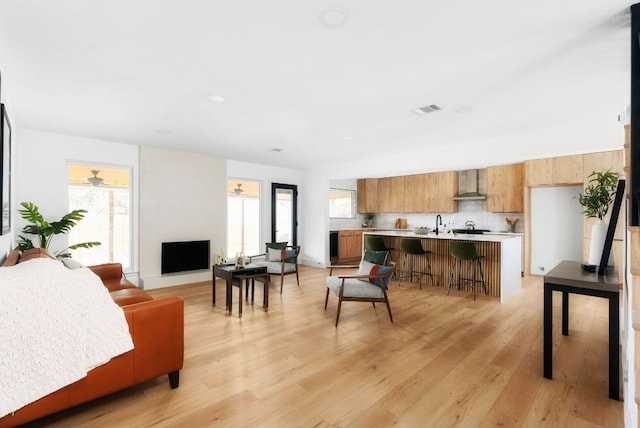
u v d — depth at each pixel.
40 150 4.33
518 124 3.98
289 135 4.52
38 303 1.67
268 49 2.21
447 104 3.28
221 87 2.85
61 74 2.58
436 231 5.82
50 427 1.78
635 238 1.68
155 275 5.29
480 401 2.05
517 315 3.79
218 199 6.09
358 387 2.21
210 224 5.97
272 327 3.38
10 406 1.52
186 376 2.36
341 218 8.79
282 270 4.84
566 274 2.44
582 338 3.05
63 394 1.71
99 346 1.79
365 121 3.85
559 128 4.05
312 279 5.92
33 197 4.29
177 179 5.54
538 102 3.23
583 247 5.26
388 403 2.03
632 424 1.66
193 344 2.93
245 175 6.71
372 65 2.44
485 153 4.77
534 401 2.04
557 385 2.23
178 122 3.90
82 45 2.14
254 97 3.08
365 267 3.92
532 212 6.10
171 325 2.12
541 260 6.02
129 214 5.19
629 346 1.79
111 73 2.56
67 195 4.57
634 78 1.79
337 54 2.28
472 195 6.95
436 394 2.13
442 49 2.21
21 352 1.58
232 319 3.63
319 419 1.87
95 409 1.95
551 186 5.73
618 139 3.62
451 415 1.91
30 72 2.54
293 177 7.64
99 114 3.59
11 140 3.32
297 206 7.73
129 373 1.95
